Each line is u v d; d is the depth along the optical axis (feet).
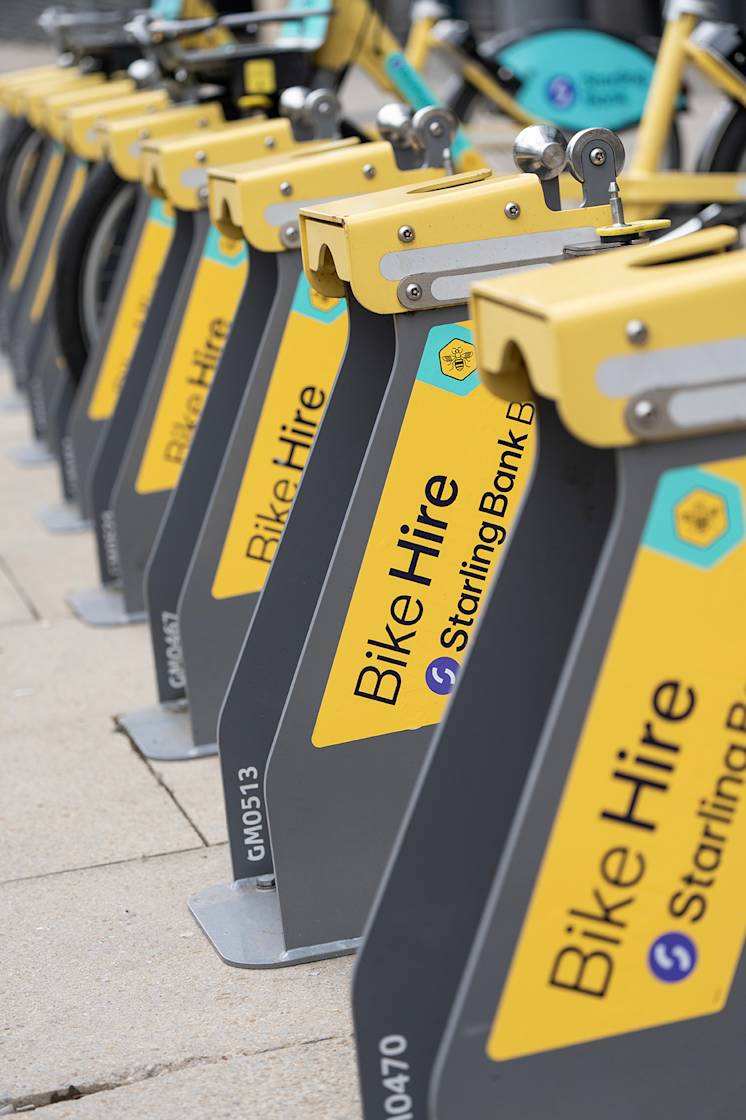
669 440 10.28
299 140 22.41
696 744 10.78
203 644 20.47
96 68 41.09
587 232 14.56
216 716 20.98
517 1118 10.96
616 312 9.93
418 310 14.38
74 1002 15.35
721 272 10.13
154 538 25.80
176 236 24.98
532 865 10.67
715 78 37.60
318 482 16.10
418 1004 11.85
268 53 29.01
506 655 11.47
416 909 11.73
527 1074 10.93
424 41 43.24
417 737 15.43
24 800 20.11
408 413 14.57
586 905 10.79
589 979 10.89
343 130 30.96
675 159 41.29
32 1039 14.74
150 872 17.99
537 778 10.59
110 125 27.02
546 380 10.13
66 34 40.93
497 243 14.39
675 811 10.83
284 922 15.75
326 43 32.53
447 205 14.20
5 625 26.84
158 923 16.81
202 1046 14.46
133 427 26.66
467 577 14.99
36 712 23.04
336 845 15.65
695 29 38.11
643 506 10.38
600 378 9.98
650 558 10.46
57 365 36.99
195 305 23.68
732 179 37.47
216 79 29.32
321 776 15.40
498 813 11.68
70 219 30.60
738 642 10.68
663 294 9.98
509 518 14.89
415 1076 11.96
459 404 14.62
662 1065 11.18
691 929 11.03
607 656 10.53
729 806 10.91
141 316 28.63
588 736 10.60
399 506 14.75
